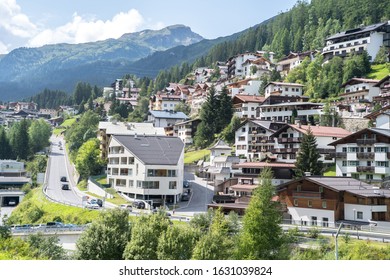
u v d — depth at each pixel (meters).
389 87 137.88
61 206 99.62
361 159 87.25
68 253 63.34
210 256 41.50
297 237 53.78
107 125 147.88
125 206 92.56
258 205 44.88
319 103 146.88
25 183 151.62
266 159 105.94
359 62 171.25
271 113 146.38
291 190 75.81
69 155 192.12
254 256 43.34
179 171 106.75
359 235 56.09
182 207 97.31
